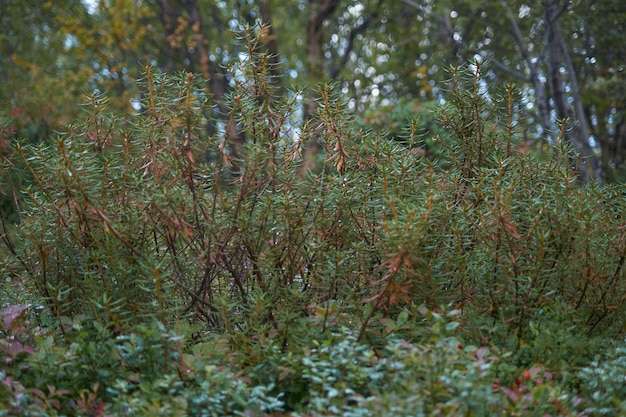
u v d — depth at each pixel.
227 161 4.13
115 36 18.98
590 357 4.02
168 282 4.02
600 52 12.74
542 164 4.58
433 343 3.68
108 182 4.22
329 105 4.30
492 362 3.55
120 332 3.82
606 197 4.48
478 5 13.11
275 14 23.78
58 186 4.05
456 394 3.15
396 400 2.95
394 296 3.76
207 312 4.26
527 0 11.94
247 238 4.17
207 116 4.23
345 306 4.14
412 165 4.33
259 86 4.30
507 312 4.18
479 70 4.61
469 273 4.11
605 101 12.69
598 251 4.28
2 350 3.56
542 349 3.82
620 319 4.46
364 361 3.46
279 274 4.24
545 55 11.79
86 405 3.26
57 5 19.62
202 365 3.46
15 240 4.70
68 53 20.50
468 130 4.66
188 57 21.28
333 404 3.11
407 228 3.57
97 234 4.18
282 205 4.12
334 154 4.36
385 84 22.95
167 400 3.24
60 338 3.97
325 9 18.78
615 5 11.70
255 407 3.16
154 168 4.19
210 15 21.66
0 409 3.13
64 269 4.30
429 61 20.67
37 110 11.28
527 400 3.22
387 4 22.36
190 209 4.21
